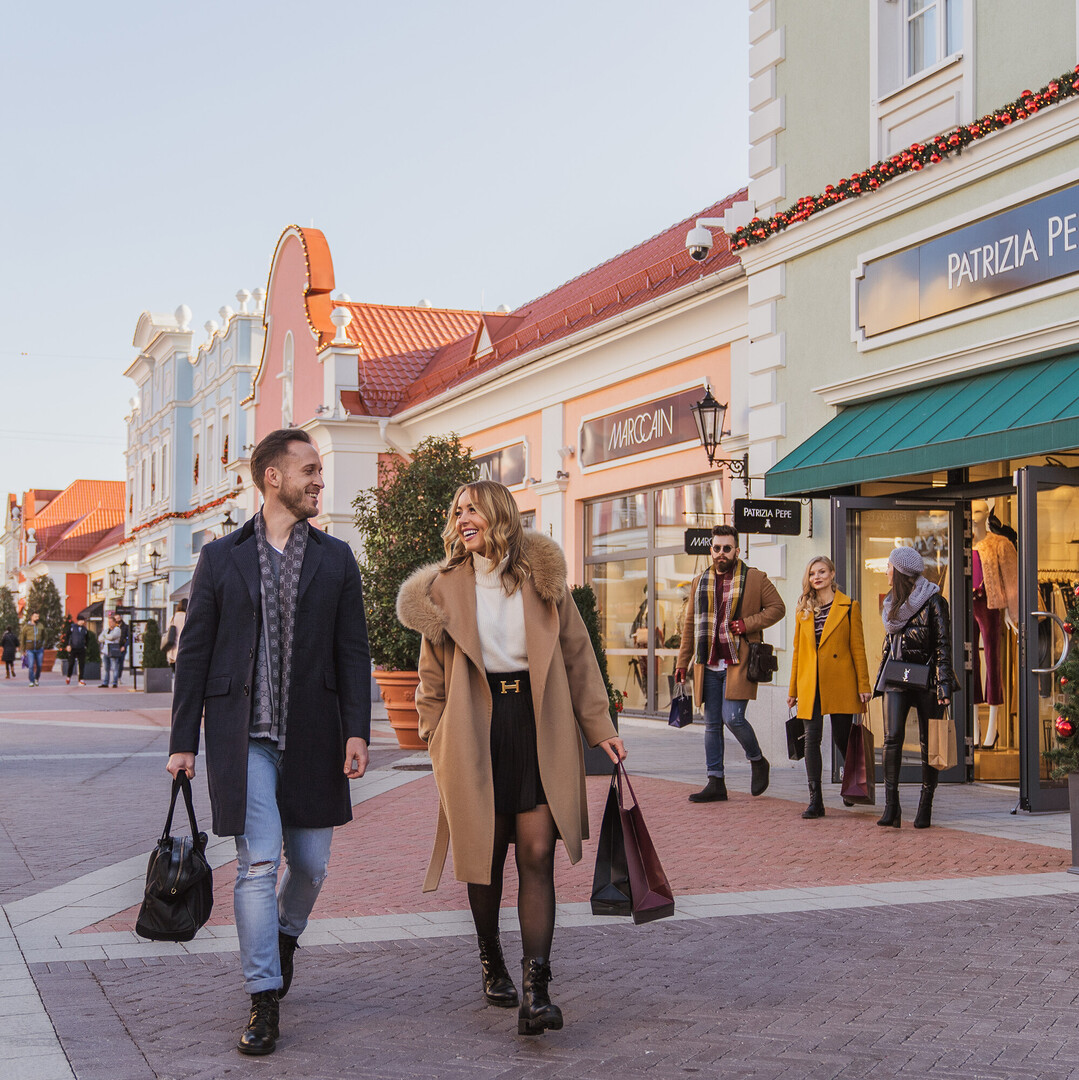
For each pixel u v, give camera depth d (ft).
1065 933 17.66
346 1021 13.82
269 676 13.61
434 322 92.22
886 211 36.81
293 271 92.32
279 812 13.61
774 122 42.16
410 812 30.32
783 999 14.60
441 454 48.19
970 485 35.78
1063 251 31.04
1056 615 29.12
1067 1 31.48
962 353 33.73
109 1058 12.50
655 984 15.28
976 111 34.24
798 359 40.88
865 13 38.47
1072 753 22.56
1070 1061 12.39
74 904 19.90
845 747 29.01
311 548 14.02
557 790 13.56
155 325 148.36
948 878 21.71
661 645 55.11
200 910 13.39
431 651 14.25
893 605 27.22
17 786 36.24
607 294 60.49
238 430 124.16
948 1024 13.60
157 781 37.50
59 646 155.43
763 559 41.63
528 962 13.35
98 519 241.96
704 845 25.09
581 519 61.21
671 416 52.75
